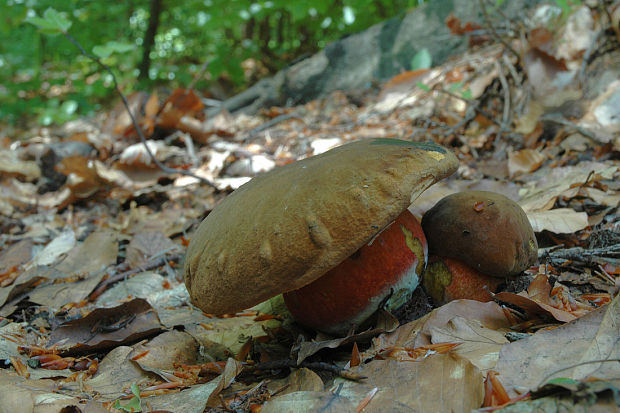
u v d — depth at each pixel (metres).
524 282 0.34
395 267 0.31
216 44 1.37
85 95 1.24
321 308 0.32
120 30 1.34
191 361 0.35
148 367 0.33
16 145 0.83
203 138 0.81
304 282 0.28
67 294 0.46
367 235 0.28
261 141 0.79
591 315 0.28
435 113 0.70
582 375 0.25
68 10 1.18
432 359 0.27
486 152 0.62
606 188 0.47
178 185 0.67
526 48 0.63
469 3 0.84
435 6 0.89
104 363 0.34
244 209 0.30
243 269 0.29
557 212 0.43
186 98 0.80
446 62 0.82
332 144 0.67
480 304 0.32
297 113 0.87
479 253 0.32
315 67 0.97
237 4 1.08
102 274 0.49
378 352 0.30
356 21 1.24
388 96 0.79
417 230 0.33
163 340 0.36
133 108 0.82
